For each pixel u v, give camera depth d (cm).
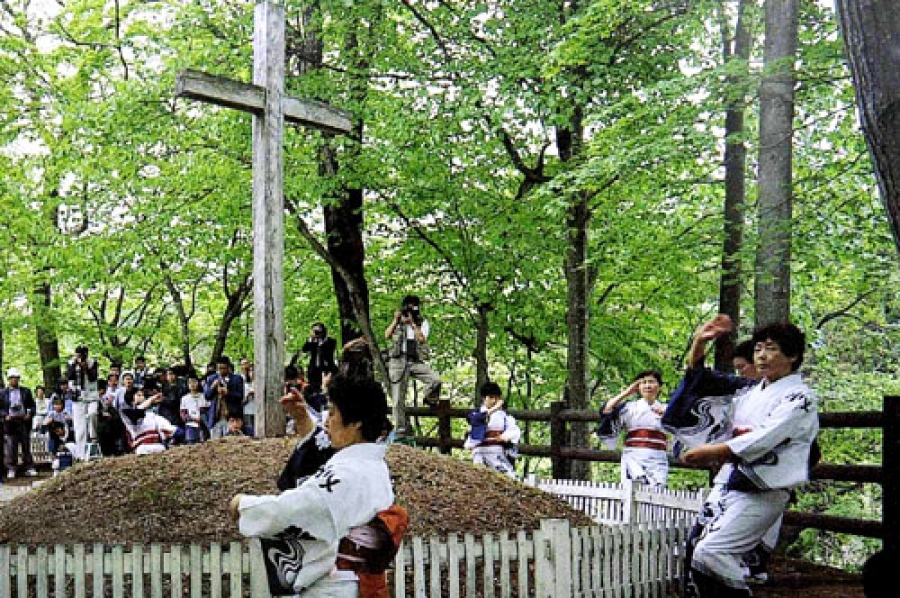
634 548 594
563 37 1133
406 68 1340
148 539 584
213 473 644
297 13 1433
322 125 823
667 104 1036
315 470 391
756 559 552
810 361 1580
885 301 1655
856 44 352
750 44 1275
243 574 505
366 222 1647
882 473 698
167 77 1363
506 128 1411
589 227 1499
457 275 1619
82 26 1853
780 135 981
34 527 624
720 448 475
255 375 769
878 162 350
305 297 1952
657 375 841
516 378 2125
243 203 1462
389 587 506
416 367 1107
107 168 1509
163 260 1634
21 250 1980
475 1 1367
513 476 942
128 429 1088
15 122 1836
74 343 2730
